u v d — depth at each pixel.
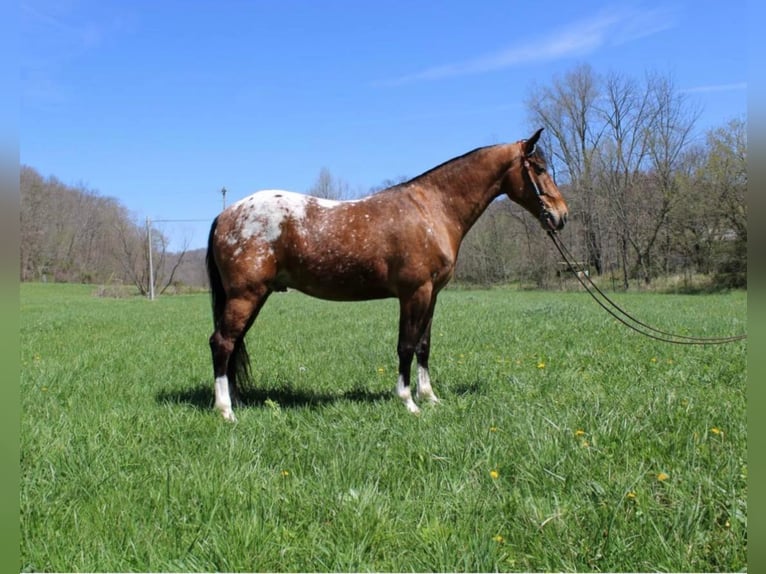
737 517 3.07
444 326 12.22
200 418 5.33
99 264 64.62
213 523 3.16
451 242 6.10
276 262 5.70
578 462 3.85
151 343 11.13
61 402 6.01
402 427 4.91
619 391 5.90
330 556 2.91
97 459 4.06
